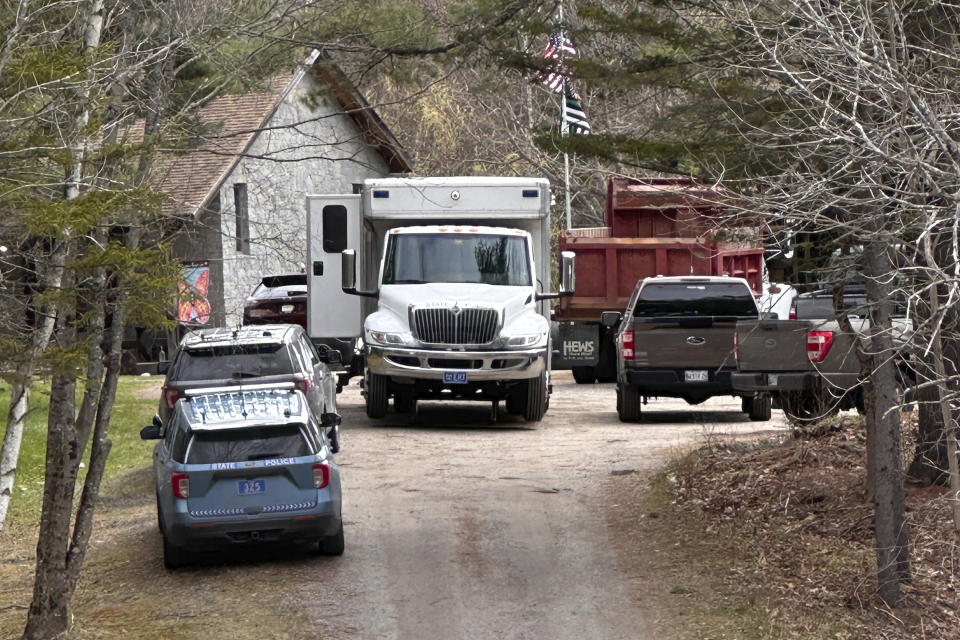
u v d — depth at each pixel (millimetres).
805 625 29234
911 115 22203
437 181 60781
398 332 56938
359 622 30000
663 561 34469
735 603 30875
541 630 29234
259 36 32094
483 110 118750
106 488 47219
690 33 29938
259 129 32344
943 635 28984
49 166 23797
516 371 56781
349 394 74500
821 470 40719
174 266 25328
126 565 35969
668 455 48188
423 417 63219
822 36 23859
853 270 28141
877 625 29344
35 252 25047
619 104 50250
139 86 29344
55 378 27406
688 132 29844
